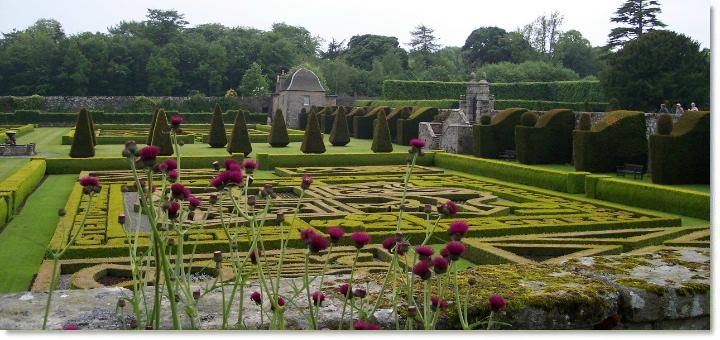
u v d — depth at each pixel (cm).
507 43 8200
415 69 9019
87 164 2928
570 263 714
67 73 7612
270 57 8856
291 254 1300
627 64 4547
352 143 4906
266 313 550
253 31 9581
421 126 4372
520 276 655
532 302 576
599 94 6091
